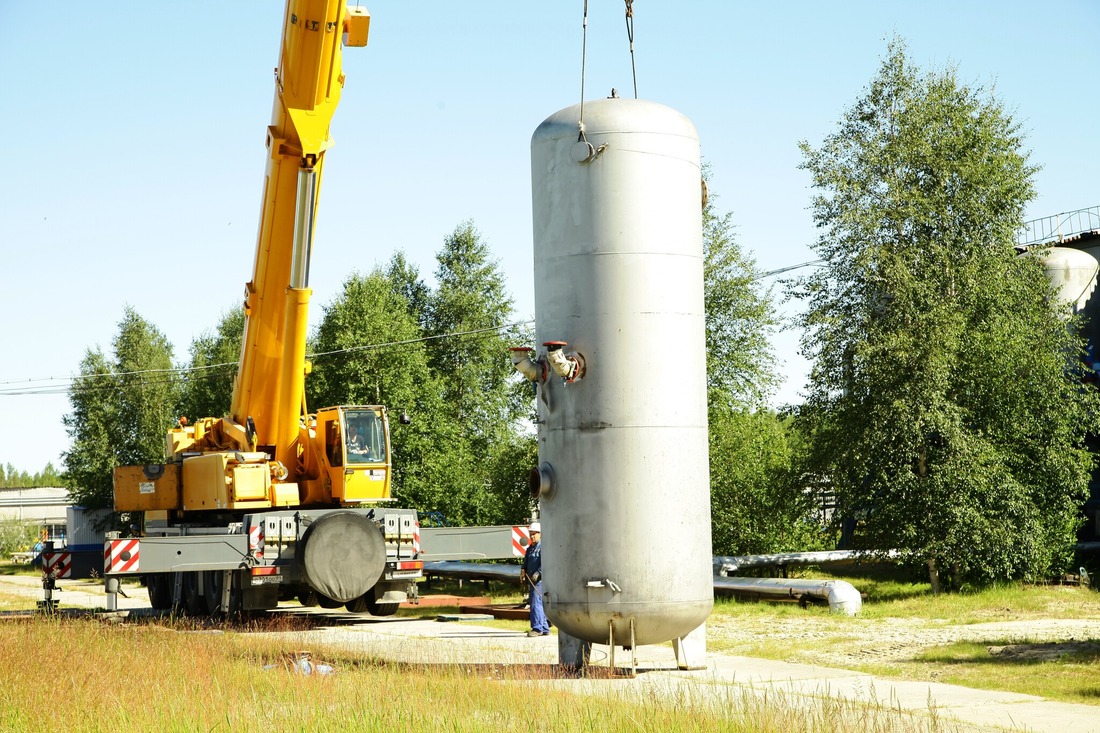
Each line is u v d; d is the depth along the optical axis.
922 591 22.97
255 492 17.80
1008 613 18.55
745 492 27.25
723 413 28.30
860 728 8.14
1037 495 22.84
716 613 19.14
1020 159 23.66
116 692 9.61
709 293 29.22
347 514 17.09
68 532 58.47
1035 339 23.39
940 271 23.03
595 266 10.99
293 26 14.30
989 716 9.16
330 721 8.34
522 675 11.00
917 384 22.16
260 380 17.89
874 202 23.50
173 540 16.86
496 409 48.62
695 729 7.77
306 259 15.73
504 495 30.50
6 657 10.98
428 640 15.29
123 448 59.12
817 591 19.38
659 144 11.17
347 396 40.62
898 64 23.83
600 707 8.48
